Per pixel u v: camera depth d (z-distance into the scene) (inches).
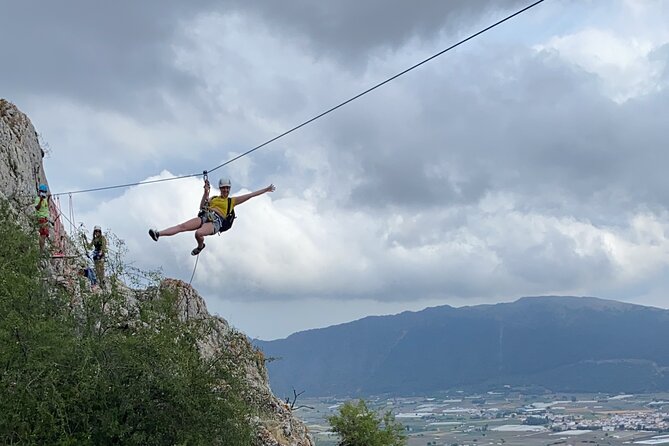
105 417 924.0
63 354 901.8
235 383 1093.1
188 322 1142.3
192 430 996.6
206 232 855.7
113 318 1034.1
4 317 885.8
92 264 1140.5
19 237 1015.6
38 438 876.0
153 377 978.1
